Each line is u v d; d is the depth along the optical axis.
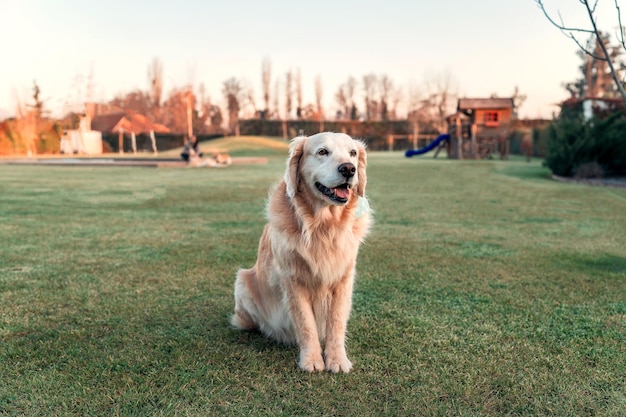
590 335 3.38
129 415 2.36
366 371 2.84
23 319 3.68
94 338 3.32
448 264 5.40
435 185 15.09
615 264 5.39
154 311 3.87
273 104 78.62
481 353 3.07
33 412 2.39
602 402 2.47
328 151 2.97
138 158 35.59
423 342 3.26
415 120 58.62
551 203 10.95
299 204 3.03
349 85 79.12
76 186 14.45
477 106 34.75
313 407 2.42
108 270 5.11
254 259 5.61
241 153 39.44
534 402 2.47
